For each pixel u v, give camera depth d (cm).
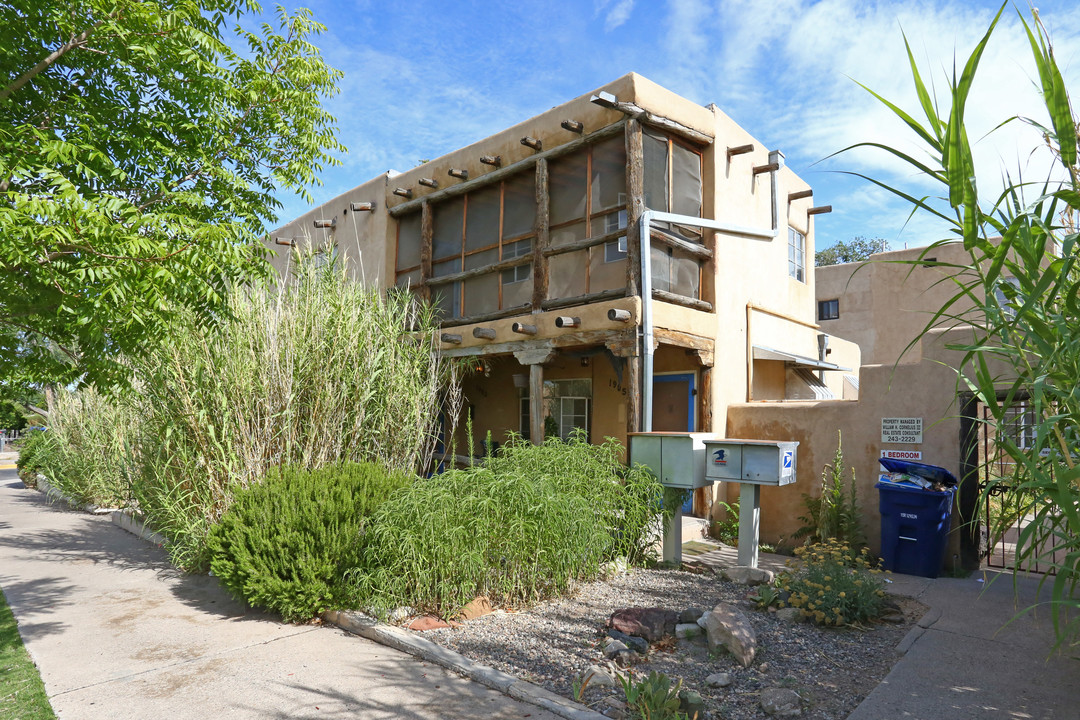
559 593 570
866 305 1872
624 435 1020
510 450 707
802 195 1146
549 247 916
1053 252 245
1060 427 231
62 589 634
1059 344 216
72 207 352
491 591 559
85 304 385
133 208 386
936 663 420
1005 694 374
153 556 787
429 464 841
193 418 686
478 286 1045
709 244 933
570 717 349
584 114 891
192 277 417
